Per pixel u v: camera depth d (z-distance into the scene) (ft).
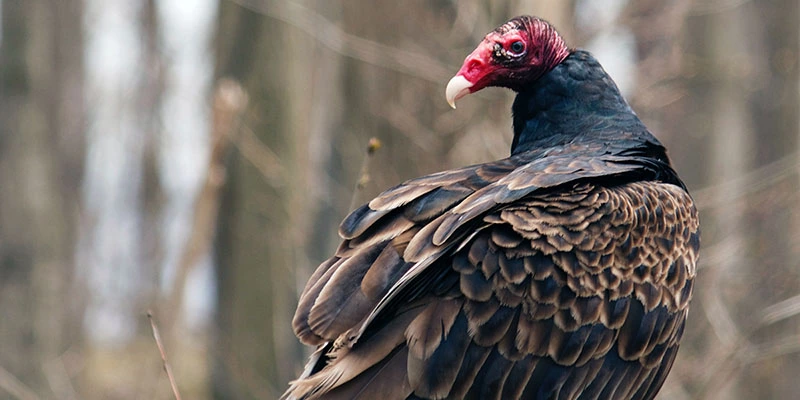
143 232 88.94
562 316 19.25
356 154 46.57
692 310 44.01
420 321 18.61
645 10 48.85
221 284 45.50
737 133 54.08
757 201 47.11
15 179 52.13
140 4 95.55
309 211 44.88
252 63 45.01
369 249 19.80
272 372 44.73
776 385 49.21
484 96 41.32
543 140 24.66
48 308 52.60
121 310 80.84
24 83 52.54
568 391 19.45
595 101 24.40
